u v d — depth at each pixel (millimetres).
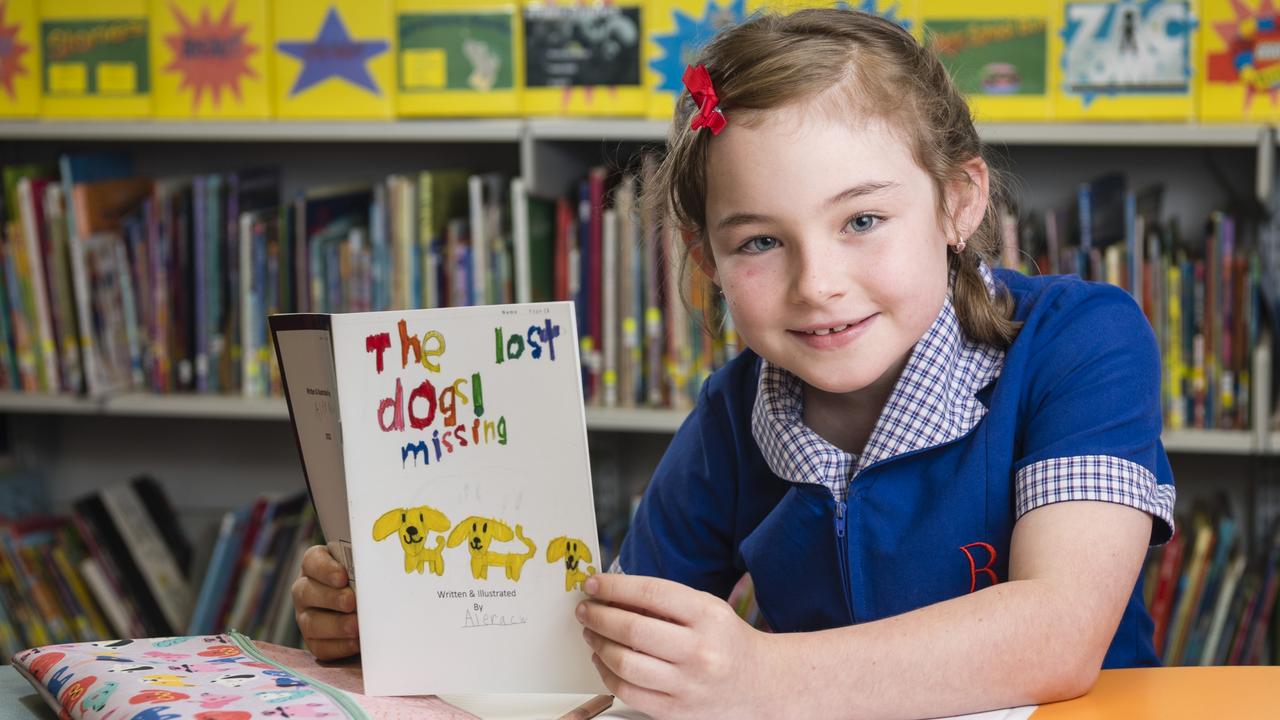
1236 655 1767
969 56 1696
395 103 1857
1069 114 1685
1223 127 1655
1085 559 717
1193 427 1753
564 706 710
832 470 862
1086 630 687
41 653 757
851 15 853
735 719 647
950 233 843
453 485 691
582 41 1795
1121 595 715
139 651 763
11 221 2062
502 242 1910
